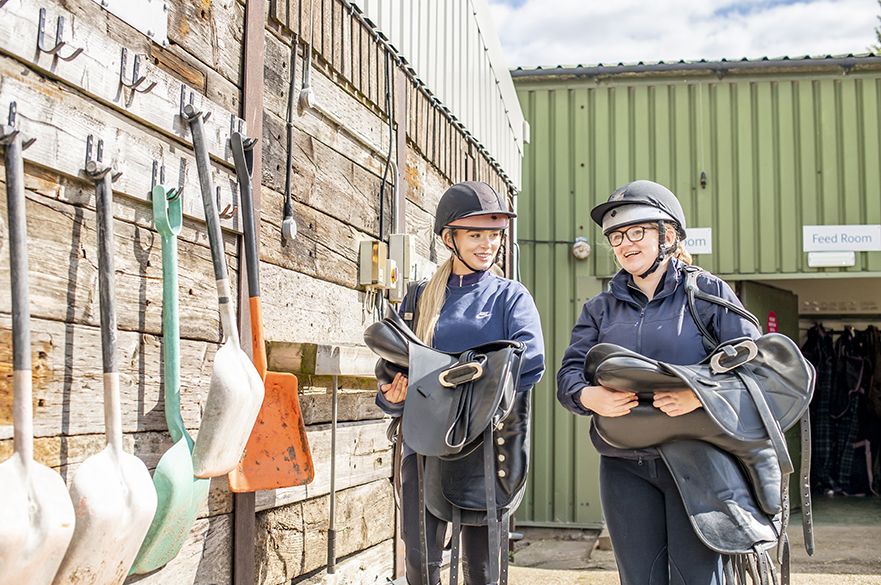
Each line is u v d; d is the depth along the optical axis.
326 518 3.38
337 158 3.64
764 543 2.44
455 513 2.74
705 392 2.43
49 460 1.95
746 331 2.61
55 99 1.95
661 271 2.78
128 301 2.24
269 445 2.77
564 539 8.09
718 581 2.55
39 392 1.92
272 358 2.98
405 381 2.83
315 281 3.39
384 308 4.08
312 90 3.34
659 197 2.76
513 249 7.77
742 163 8.45
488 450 2.59
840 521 8.45
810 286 10.71
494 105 6.85
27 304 1.73
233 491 2.62
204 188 2.40
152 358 2.34
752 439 2.41
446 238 3.00
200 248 2.57
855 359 10.45
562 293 8.66
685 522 2.58
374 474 3.91
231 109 2.76
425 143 4.91
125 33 2.22
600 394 2.62
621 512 2.71
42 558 1.65
